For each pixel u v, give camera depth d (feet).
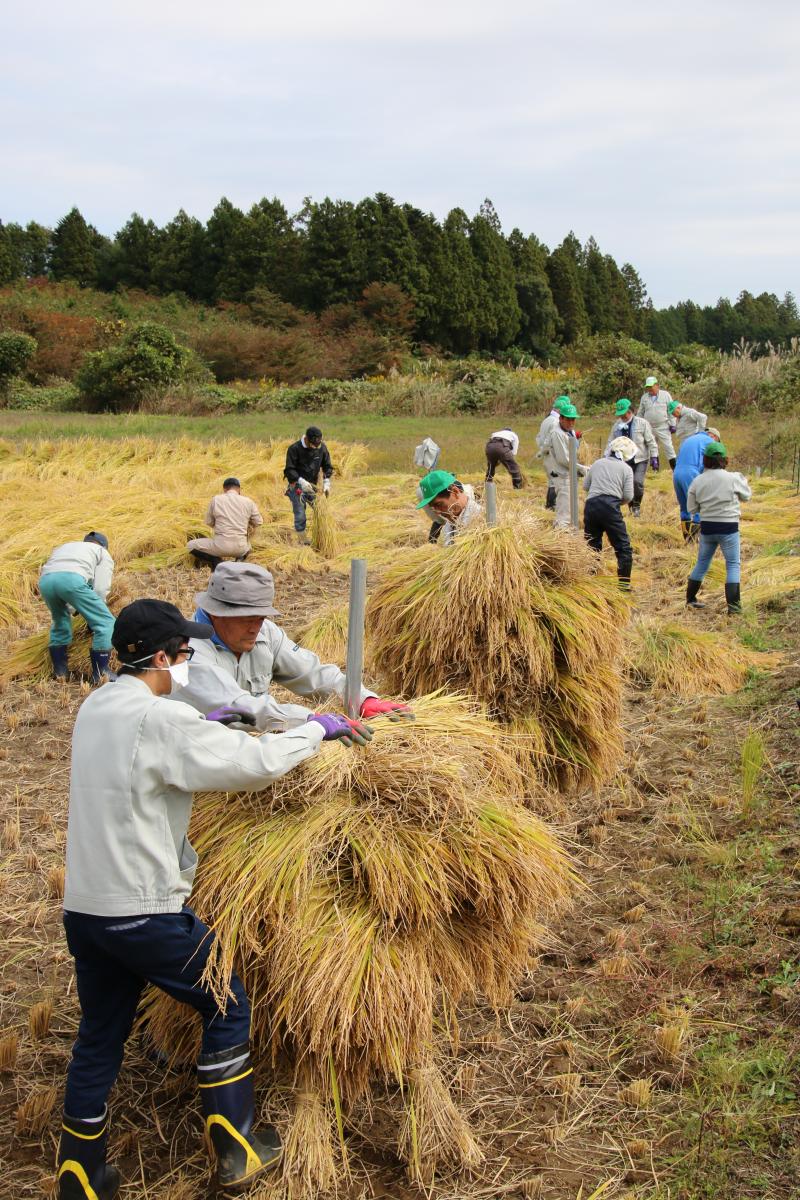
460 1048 11.60
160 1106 10.82
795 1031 11.29
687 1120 10.28
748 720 20.97
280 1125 10.04
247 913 9.54
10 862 16.08
